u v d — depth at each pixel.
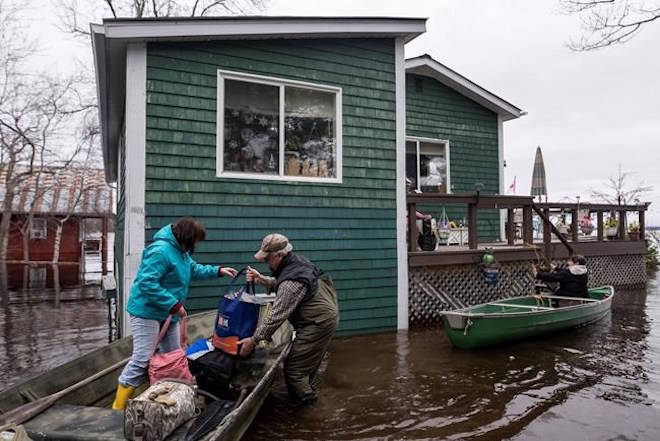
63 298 11.55
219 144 5.68
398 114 6.95
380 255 6.72
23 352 6.12
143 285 3.15
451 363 5.16
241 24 5.67
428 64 9.77
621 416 3.72
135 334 3.27
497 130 11.16
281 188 6.05
